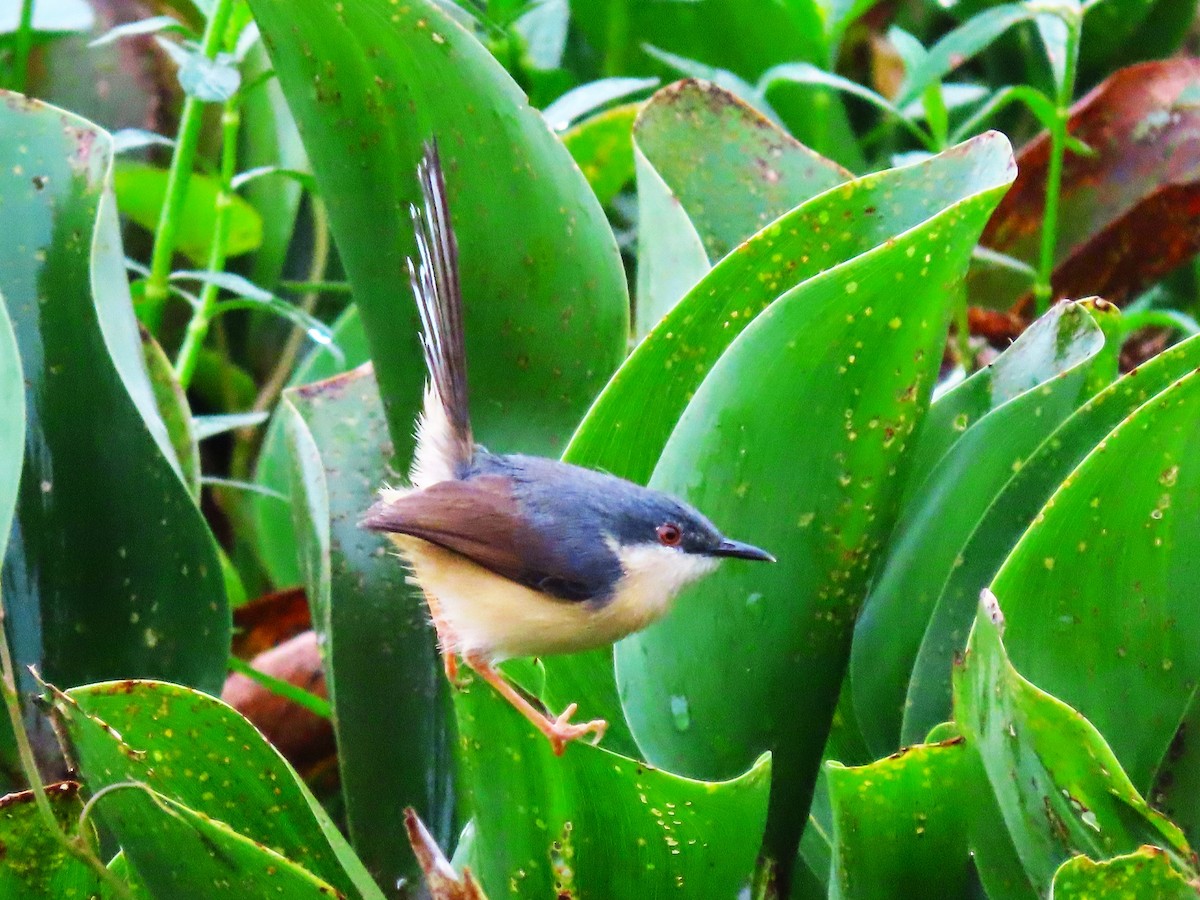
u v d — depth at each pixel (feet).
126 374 3.84
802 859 3.89
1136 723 3.73
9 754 3.87
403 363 3.93
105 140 3.87
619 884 3.68
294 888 3.65
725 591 3.76
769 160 4.06
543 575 3.81
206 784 3.72
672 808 3.65
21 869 3.74
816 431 3.73
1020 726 3.64
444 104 3.84
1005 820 3.69
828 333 3.70
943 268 3.68
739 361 3.72
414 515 3.84
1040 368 3.87
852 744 3.90
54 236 3.86
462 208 3.87
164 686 3.69
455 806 3.94
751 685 3.77
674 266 3.95
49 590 3.87
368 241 3.89
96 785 3.68
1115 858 3.61
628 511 3.79
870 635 3.83
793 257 3.80
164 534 3.88
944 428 3.89
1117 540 3.69
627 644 3.82
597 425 3.85
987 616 3.64
